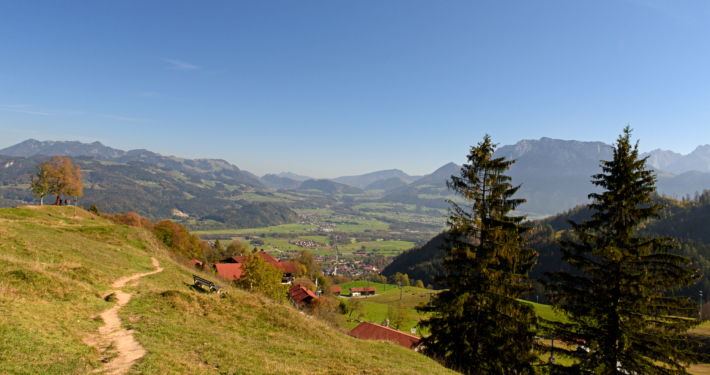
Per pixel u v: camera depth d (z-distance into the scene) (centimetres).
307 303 6869
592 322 2175
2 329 1181
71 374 1067
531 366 2184
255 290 4906
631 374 1966
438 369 2123
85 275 2300
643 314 1931
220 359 1467
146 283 2689
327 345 2305
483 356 2267
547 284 2252
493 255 2305
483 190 2483
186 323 1950
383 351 2473
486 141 2488
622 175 2080
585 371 2050
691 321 1842
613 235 2108
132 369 1177
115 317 1767
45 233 3272
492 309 2289
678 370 1853
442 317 2478
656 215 1950
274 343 1975
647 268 1977
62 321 1484
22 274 1773
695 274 1841
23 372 993
